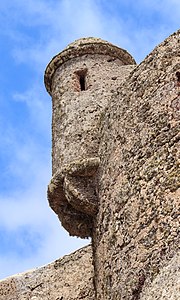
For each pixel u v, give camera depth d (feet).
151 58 27.37
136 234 23.52
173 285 19.92
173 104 24.82
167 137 24.22
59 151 31.96
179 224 21.70
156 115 25.31
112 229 25.61
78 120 32.35
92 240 29.76
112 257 25.02
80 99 33.42
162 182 23.34
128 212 24.58
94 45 35.94
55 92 35.45
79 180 29.43
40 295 40.50
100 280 26.40
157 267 21.66
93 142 31.01
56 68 36.47
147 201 23.65
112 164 27.43
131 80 28.22
